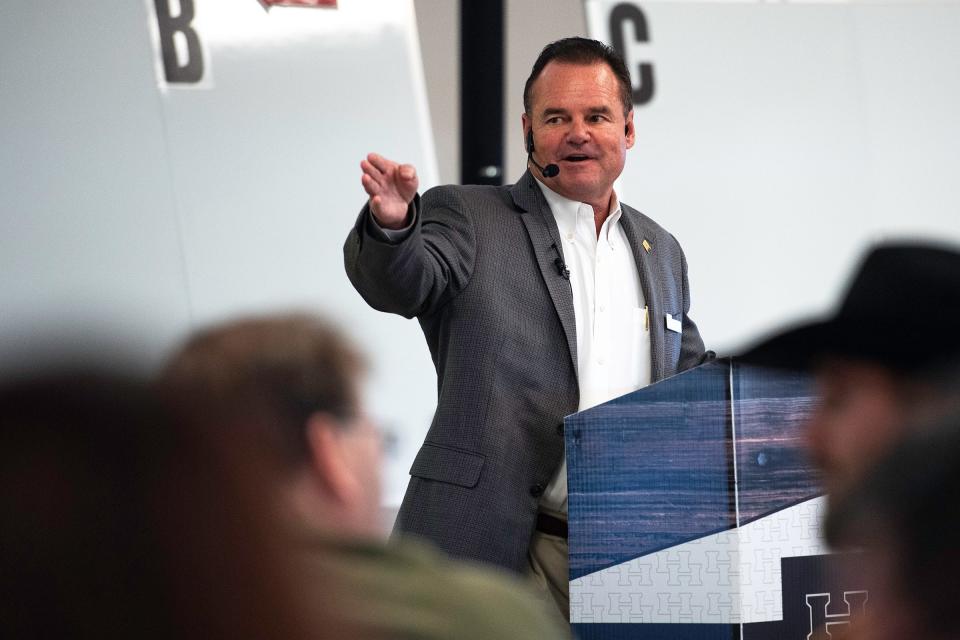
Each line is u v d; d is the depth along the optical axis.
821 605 5.09
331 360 2.21
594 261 6.88
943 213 13.34
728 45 13.04
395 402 11.63
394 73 12.09
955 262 1.67
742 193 12.93
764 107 13.06
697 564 5.18
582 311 6.78
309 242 11.75
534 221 6.81
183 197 11.49
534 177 6.96
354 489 2.26
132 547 1.36
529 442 6.45
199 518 1.39
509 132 14.59
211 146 11.59
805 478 5.06
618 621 5.30
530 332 6.55
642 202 12.71
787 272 12.95
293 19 11.87
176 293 11.41
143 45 11.49
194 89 11.58
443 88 14.85
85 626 1.34
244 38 11.73
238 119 11.66
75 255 11.25
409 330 11.76
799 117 13.13
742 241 12.90
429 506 6.33
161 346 1.50
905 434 1.63
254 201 11.66
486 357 6.46
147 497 1.38
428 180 12.12
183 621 1.36
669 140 12.83
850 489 1.66
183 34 11.57
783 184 13.04
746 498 5.09
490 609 2.37
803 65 13.20
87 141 11.32
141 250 11.38
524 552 6.38
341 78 11.95
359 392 2.24
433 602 2.33
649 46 12.87
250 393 2.07
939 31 13.46
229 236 11.58
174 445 1.41
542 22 14.52
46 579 1.34
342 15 11.98
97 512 1.36
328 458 2.19
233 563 1.39
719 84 12.99
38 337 1.44
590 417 5.34
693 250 12.78
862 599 5.07
